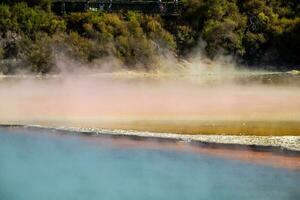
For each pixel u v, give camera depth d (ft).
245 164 66.08
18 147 76.69
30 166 66.28
